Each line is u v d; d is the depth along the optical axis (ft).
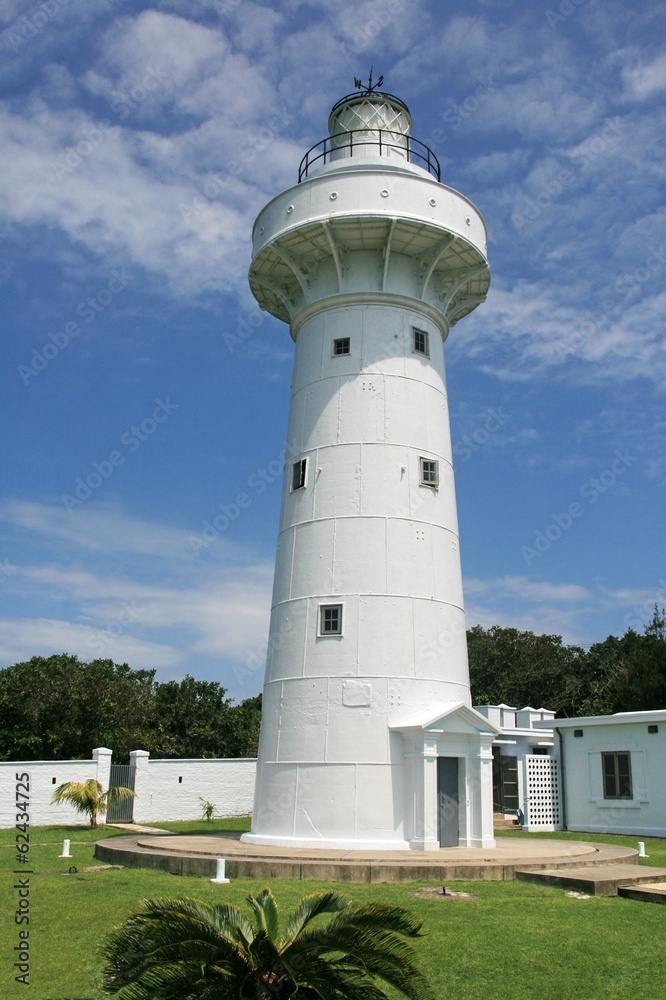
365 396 77.71
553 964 36.76
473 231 82.38
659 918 45.21
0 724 148.66
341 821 66.13
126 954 25.64
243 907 44.06
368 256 81.61
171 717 206.59
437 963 36.52
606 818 103.86
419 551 74.59
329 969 25.88
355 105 90.63
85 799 101.55
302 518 76.69
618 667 189.67
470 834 69.36
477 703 213.87
